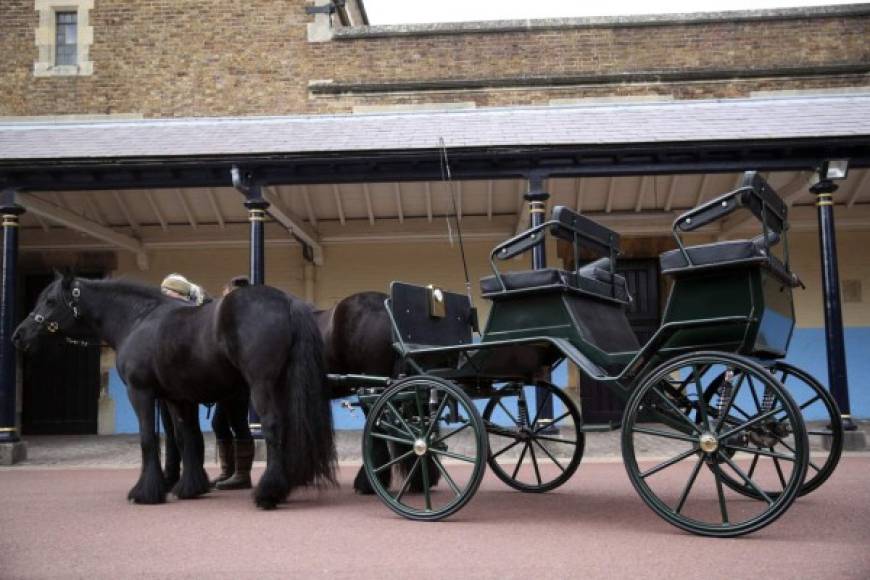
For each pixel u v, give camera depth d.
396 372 5.86
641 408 4.63
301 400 5.32
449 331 5.83
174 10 14.34
